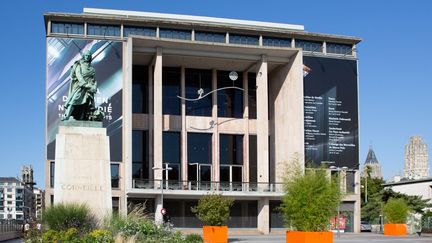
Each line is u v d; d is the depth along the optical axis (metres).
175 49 63.19
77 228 24.11
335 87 67.56
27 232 26.17
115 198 59.59
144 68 66.75
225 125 68.25
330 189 31.20
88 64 30.23
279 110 69.88
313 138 65.88
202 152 67.38
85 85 29.53
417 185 113.38
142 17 65.00
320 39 68.31
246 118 68.69
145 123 65.38
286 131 67.88
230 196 61.53
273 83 71.81
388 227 57.78
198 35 65.19
